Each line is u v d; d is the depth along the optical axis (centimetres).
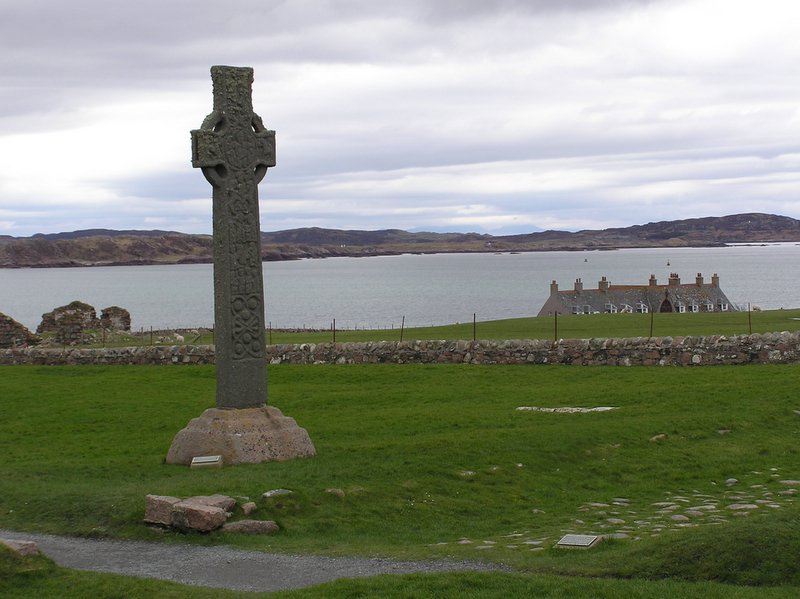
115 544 1495
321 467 1914
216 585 1290
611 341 3472
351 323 14488
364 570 1342
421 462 1962
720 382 2959
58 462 2119
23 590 1238
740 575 1269
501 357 3616
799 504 1694
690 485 1961
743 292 19600
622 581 1251
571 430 2256
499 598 1182
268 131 2028
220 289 1998
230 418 1995
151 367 4050
